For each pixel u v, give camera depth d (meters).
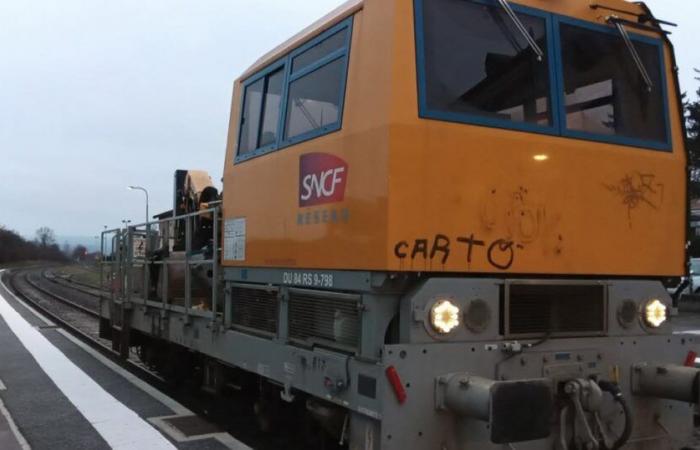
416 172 3.76
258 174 5.43
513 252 4.02
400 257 3.70
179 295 7.55
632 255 4.50
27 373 8.99
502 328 3.96
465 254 3.87
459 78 3.97
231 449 5.41
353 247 4.01
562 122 4.28
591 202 4.34
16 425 6.18
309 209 4.57
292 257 4.77
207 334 6.36
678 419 4.47
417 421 3.61
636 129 4.64
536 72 4.25
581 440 3.96
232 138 6.12
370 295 3.88
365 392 3.75
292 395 4.88
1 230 132.50
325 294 4.31
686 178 4.83
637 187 4.55
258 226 5.37
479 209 3.93
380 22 3.95
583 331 4.23
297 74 4.98
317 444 5.27
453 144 3.87
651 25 4.80
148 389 7.86
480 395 3.43
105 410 6.73
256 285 5.36
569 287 4.20
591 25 4.52
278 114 5.23
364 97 4.02
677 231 4.76
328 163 4.35
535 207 4.11
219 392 6.51
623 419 4.19
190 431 5.95
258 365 5.19
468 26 4.05
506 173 4.03
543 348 4.00
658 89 4.80
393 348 3.56
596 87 4.48
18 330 14.67
